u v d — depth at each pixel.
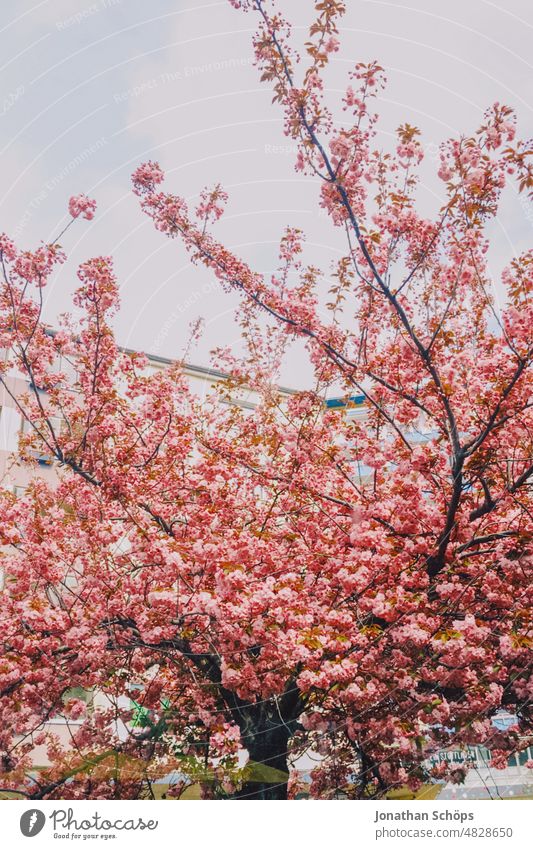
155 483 9.52
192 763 9.55
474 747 9.54
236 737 7.85
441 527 8.48
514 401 7.93
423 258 8.12
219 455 9.97
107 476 9.21
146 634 8.24
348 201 7.80
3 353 11.41
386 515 8.59
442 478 8.86
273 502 9.38
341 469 9.18
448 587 8.26
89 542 9.24
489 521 9.52
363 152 7.57
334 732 9.26
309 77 7.20
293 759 10.28
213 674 9.54
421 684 8.91
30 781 9.55
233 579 7.06
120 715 10.20
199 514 9.39
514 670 8.66
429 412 8.61
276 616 7.21
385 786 9.40
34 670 8.60
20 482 13.08
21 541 9.20
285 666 7.91
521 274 7.70
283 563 8.66
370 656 7.85
